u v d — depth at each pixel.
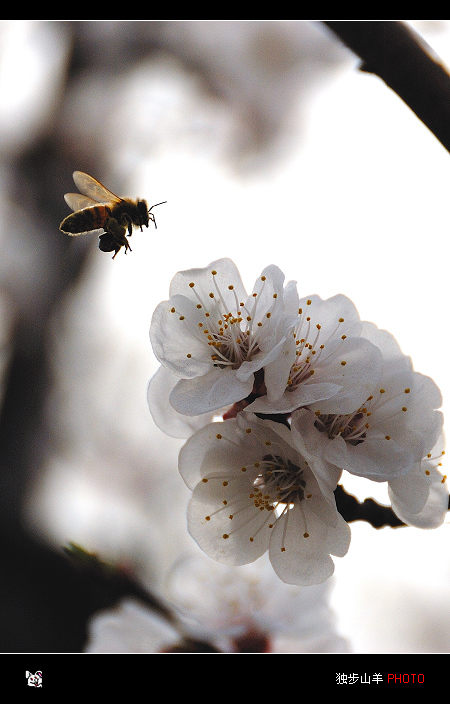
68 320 0.94
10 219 0.97
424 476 0.43
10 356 0.88
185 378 0.43
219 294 0.43
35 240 0.95
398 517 0.43
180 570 0.49
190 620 0.48
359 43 0.44
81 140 1.02
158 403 0.44
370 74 0.44
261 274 0.43
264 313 0.43
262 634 0.48
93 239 0.97
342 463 0.42
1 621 0.51
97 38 1.06
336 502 0.43
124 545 0.78
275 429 0.43
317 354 0.43
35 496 0.78
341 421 0.43
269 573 0.49
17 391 0.86
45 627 0.52
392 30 0.43
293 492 0.43
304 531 0.43
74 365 0.95
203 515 0.43
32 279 0.93
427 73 0.43
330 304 0.43
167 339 0.43
